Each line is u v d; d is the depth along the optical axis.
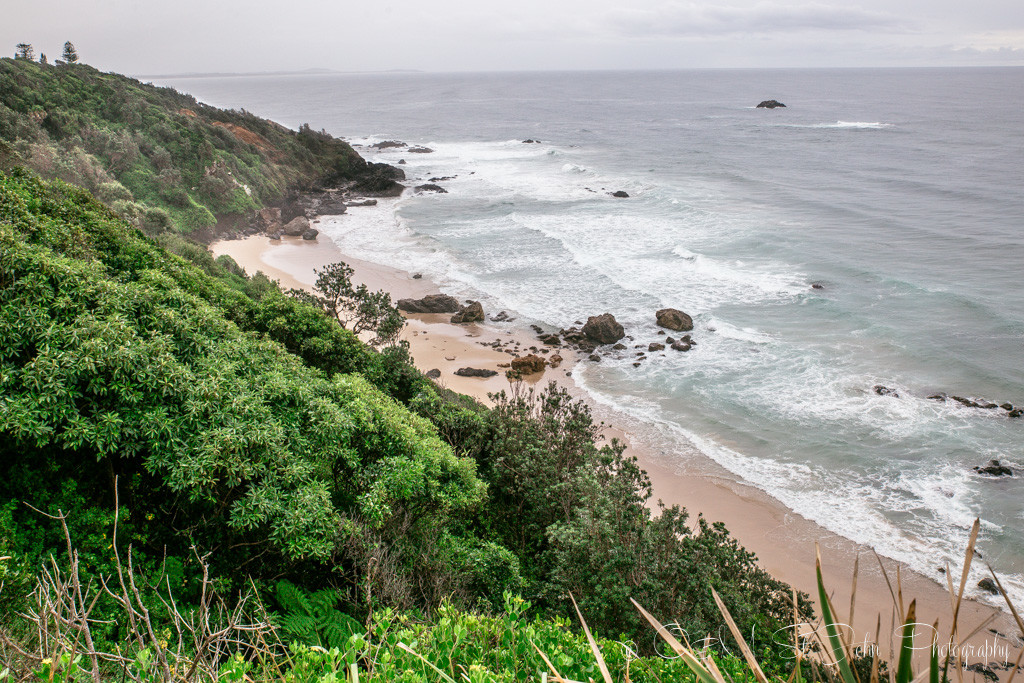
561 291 48.53
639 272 51.53
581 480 14.22
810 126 151.50
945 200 71.62
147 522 10.98
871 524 23.78
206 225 63.41
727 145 123.38
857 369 35.19
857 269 49.59
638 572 11.51
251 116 103.69
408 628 5.77
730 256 54.66
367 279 52.06
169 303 15.32
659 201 75.81
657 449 29.12
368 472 13.20
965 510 24.16
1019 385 32.59
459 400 28.03
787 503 25.11
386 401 16.92
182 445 11.08
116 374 11.17
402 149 133.38
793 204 72.44
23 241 14.68
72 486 10.40
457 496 13.98
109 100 76.81
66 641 3.71
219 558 10.80
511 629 5.14
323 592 9.79
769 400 32.72
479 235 64.50
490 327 43.06
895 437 28.97
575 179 93.50
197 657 3.81
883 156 103.31
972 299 42.62
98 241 19.55
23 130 57.41
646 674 5.29
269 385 13.75
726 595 11.84
